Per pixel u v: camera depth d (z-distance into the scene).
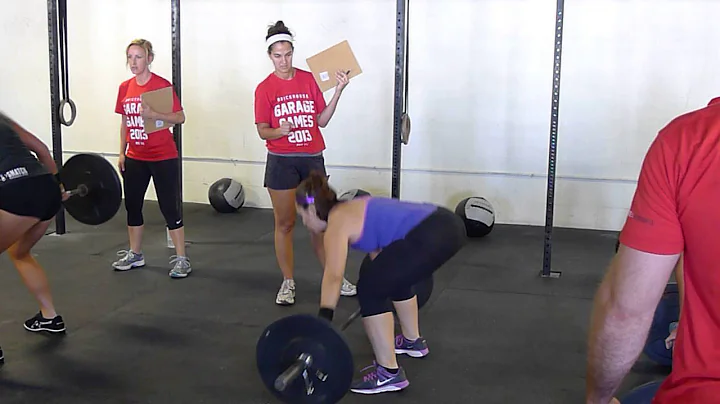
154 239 5.25
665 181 0.96
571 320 3.53
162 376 2.86
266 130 3.58
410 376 2.85
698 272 0.96
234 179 6.48
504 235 5.45
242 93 6.29
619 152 5.53
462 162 5.88
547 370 2.92
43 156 2.96
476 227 5.29
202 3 6.20
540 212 5.79
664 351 2.75
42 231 3.04
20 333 3.29
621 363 1.09
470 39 5.66
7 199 2.70
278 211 3.68
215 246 5.07
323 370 2.08
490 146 5.79
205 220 5.94
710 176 0.91
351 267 4.57
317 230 2.54
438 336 3.30
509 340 3.26
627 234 1.00
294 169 3.62
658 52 5.30
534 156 5.71
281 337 2.11
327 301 2.30
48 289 3.26
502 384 2.79
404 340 3.04
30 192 2.75
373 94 5.96
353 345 3.20
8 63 6.75
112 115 6.61
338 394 2.10
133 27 6.38
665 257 0.97
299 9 6.00
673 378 1.03
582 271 4.45
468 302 3.81
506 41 5.59
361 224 2.45
